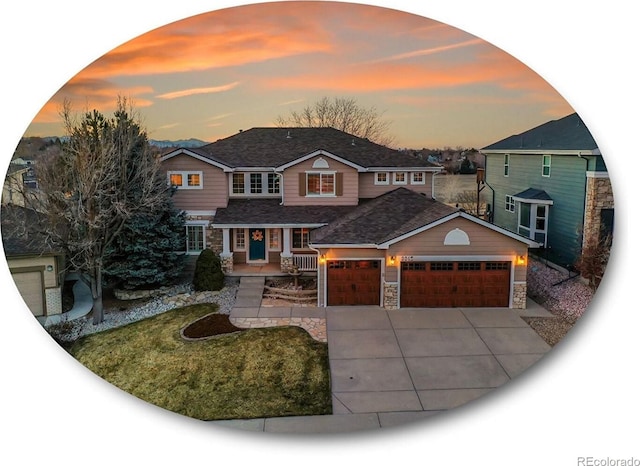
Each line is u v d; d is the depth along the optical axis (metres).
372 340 12.02
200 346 11.79
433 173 15.92
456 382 10.61
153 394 10.58
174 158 16.45
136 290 14.31
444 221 13.44
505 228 14.29
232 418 9.95
